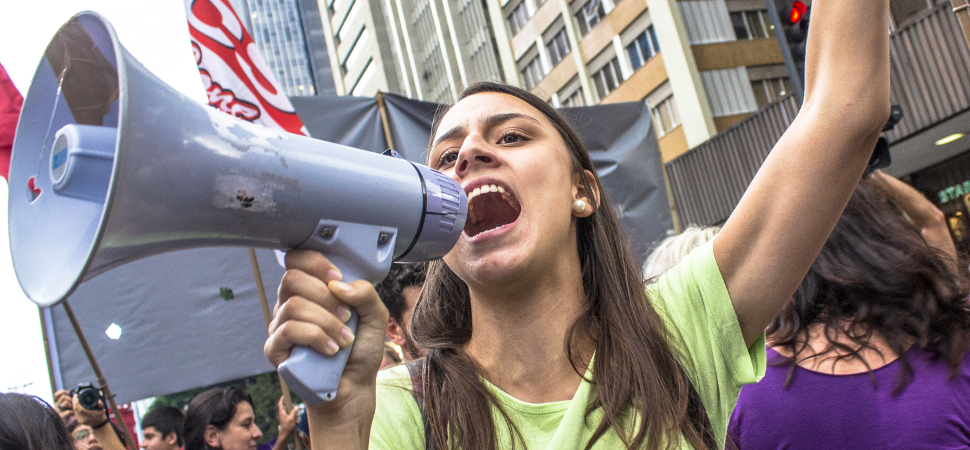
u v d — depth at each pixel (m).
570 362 1.09
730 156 9.53
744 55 12.54
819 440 1.28
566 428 0.99
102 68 0.67
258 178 0.73
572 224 1.25
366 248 0.83
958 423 1.22
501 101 1.27
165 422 3.36
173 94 0.66
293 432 3.29
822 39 1.04
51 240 0.68
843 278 1.33
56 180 0.67
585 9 14.63
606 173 4.89
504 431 1.02
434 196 0.92
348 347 0.79
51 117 0.75
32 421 1.39
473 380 1.07
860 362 1.30
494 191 1.17
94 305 3.87
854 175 0.99
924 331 1.28
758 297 1.06
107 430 2.71
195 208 0.68
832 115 0.98
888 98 0.99
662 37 12.47
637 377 1.04
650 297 1.20
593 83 14.87
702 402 1.07
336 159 0.82
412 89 27.38
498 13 17.88
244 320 3.96
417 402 1.07
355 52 33.91
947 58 6.84
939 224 2.31
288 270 0.79
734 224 1.08
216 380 3.87
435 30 23.64
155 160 0.63
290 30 74.31
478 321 1.16
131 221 0.63
